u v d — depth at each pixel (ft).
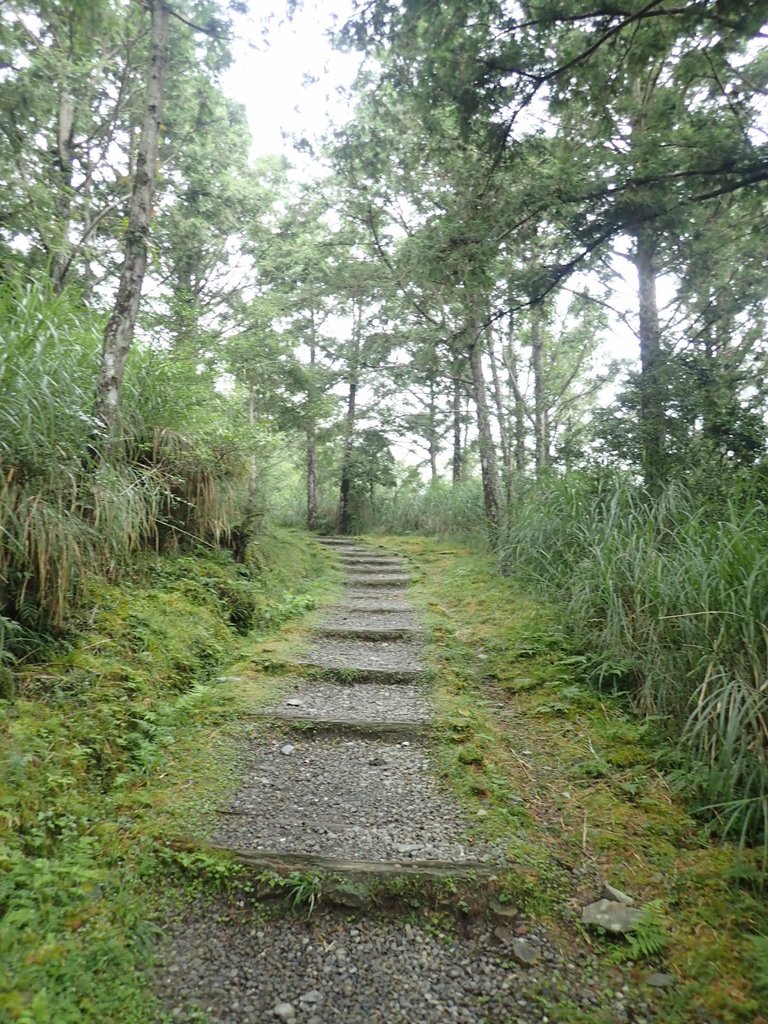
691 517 15.33
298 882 8.32
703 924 7.82
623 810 10.34
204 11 17.25
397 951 7.63
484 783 10.98
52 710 10.49
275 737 12.77
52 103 24.08
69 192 24.72
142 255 16.01
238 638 17.88
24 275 17.01
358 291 37.58
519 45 16.70
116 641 13.33
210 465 20.34
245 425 22.45
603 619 16.10
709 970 7.09
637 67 17.04
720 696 10.36
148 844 8.89
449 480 58.85
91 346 15.96
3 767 8.73
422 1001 6.94
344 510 54.54
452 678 15.84
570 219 19.04
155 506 16.63
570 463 24.21
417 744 12.66
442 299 33.53
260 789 10.82
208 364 24.72
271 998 6.92
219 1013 6.67
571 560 18.94
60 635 12.44
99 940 7.07
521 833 9.69
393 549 39.50
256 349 37.40
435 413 52.11
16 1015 5.65
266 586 23.13
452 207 23.79
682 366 22.94
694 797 10.46
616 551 16.12
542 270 20.63
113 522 13.71
